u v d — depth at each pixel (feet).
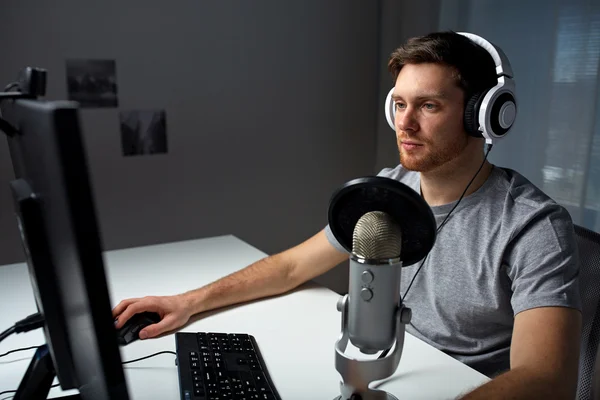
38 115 1.50
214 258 5.13
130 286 4.38
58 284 1.82
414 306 4.02
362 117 9.60
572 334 2.88
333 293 4.31
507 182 3.74
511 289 3.50
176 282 4.48
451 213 3.81
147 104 7.84
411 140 3.55
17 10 6.83
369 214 2.47
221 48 8.20
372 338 2.49
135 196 8.02
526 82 6.81
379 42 9.32
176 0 7.73
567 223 3.42
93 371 1.73
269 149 8.92
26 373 2.31
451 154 3.54
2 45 6.84
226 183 8.68
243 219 8.95
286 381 3.00
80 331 1.72
